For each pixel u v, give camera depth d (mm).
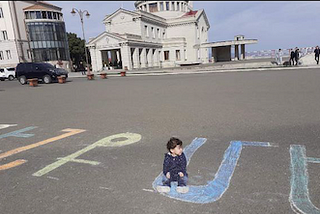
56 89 17422
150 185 3391
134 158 4363
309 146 4504
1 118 8461
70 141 5508
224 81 15945
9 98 13727
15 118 8359
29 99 13023
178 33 54312
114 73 32812
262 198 2973
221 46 51250
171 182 3447
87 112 8828
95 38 39750
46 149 5047
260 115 7016
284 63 25859
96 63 40625
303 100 8695
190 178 3533
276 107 7910
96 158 4445
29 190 3410
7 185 3578
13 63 25156
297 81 13344
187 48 54062
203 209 2809
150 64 45469
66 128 6703
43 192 3340
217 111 7840
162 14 56625
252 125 6062
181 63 48281
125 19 45438
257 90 11500
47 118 8133
